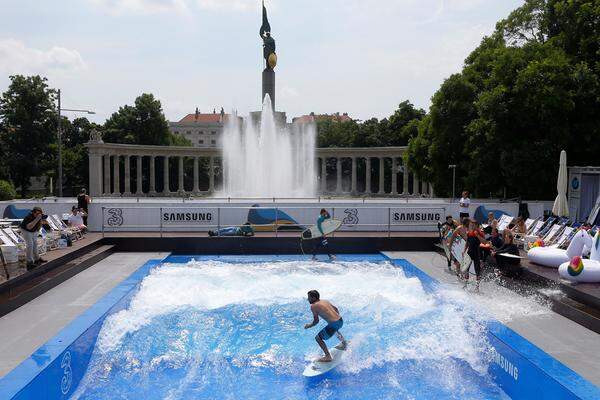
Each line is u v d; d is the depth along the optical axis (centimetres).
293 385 917
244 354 1041
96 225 2330
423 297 1384
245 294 1439
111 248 2080
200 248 2144
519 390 875
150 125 7619
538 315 1154
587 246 1373
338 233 2298
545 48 2927
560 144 2755
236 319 1238
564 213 2045
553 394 775
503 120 2838
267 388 905
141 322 1205
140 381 930
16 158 6125
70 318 1098
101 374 960
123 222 2327
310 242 2139
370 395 881
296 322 1220
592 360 868
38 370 796
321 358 1005
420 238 2172
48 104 6350
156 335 1133
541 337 991
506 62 2877
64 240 1820
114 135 7481
